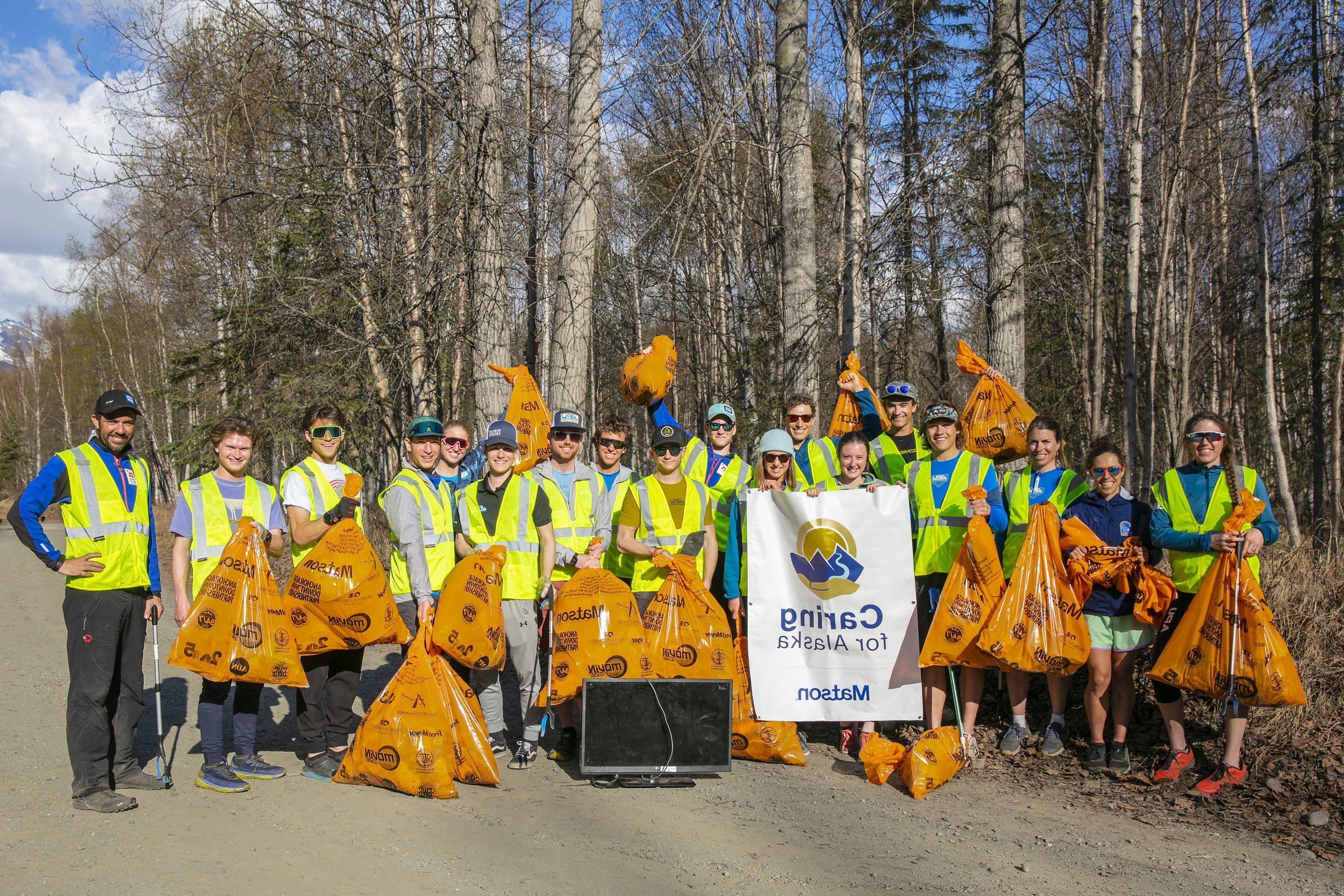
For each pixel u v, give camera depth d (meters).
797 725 5.86
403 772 4.80
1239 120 16.00
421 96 10.30
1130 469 10.60
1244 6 13.80
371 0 10.59
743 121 13.66
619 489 6.56
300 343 13.64
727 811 4.70
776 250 16.17
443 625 5.13
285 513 5.32
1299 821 4.55
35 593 13.21
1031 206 14.01
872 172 11.23
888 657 5.61
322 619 4.99
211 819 4.36
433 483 5.87
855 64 10.67
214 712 4.87
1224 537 4.89
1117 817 4.66
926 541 5.85
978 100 9.49
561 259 9.78
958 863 4.03
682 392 30.02
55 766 5.20
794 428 6.77
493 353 10.28
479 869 3.81
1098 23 11.74
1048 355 19.52
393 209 11.24
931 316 16.36
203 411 18.81
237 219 12.96
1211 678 4.84
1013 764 5.52
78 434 51.97
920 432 7.03
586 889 3.62
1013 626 5.24
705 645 5.48
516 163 10.66
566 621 5.33
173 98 10.84
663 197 12.26
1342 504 14.59
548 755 5.81
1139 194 10.41
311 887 3.56
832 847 4.20
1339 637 5.75
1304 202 18.41
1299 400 22.70
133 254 21.16
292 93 10.91
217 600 4.75
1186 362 15.55
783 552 5.72
